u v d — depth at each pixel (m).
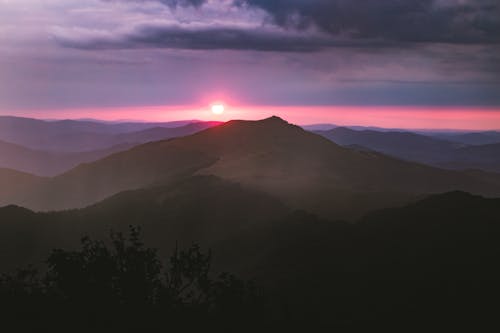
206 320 13.74
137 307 13.34
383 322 30.50
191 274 15.00
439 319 31.05
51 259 13.90
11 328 12.09
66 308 12.98
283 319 16.14
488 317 31.19
